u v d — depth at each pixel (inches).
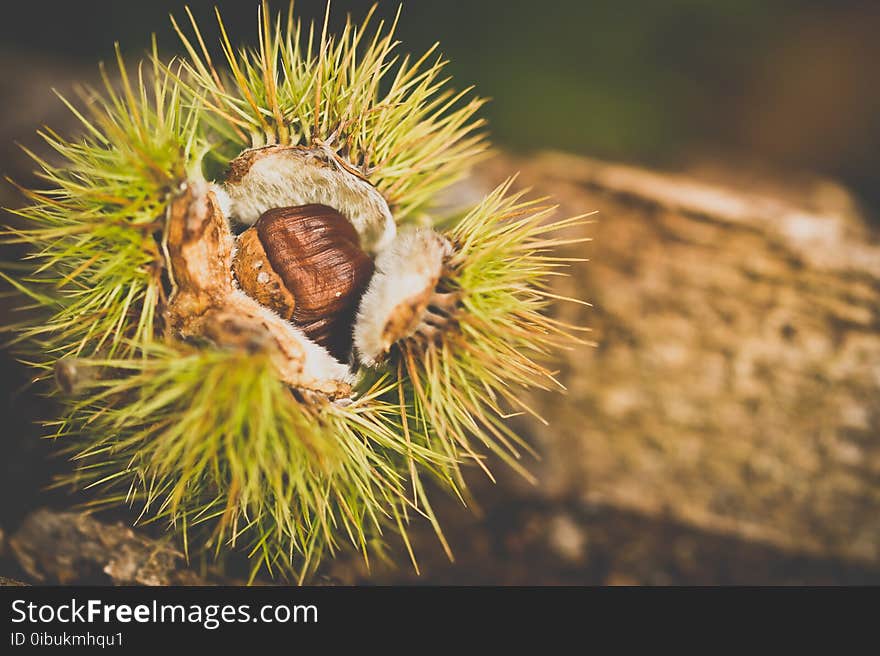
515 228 9.2
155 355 8.3
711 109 18.2
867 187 18.0
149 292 8.4
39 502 9.9
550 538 11.8
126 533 9.7
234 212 9.1
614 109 16.8
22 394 10.3
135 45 14.4
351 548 10.6
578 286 12.2
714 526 12.1
